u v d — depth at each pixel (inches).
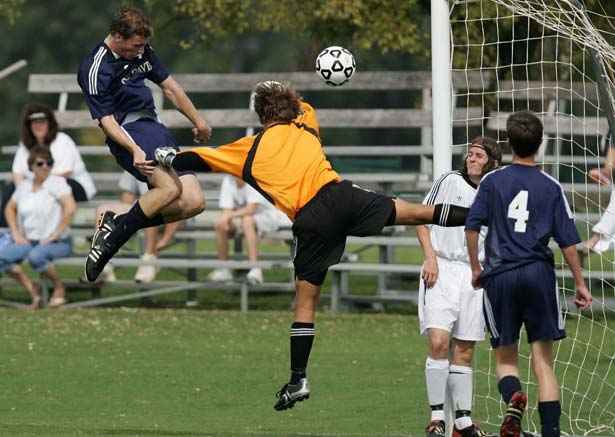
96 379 1288.1
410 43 1897.1
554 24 1152.8
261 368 1350.9
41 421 1080.8
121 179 1806.1
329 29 1982.0
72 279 1916.8
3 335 1539.1
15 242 1747.0
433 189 1009.5
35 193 1740.9
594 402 1145.4
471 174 1000.2
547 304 880.9
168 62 3511.3
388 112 1953.7
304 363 930.1
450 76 1047.6
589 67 1800.0
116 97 1019.3
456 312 994.7
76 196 1781.5
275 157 916.0
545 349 891.4
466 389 1004.6
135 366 1358.3
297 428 1061.1
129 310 1743.4
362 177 1797.5
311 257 917.8
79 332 1565.0
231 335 1547.7
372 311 1765.5
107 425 1061.1
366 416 1119.0
